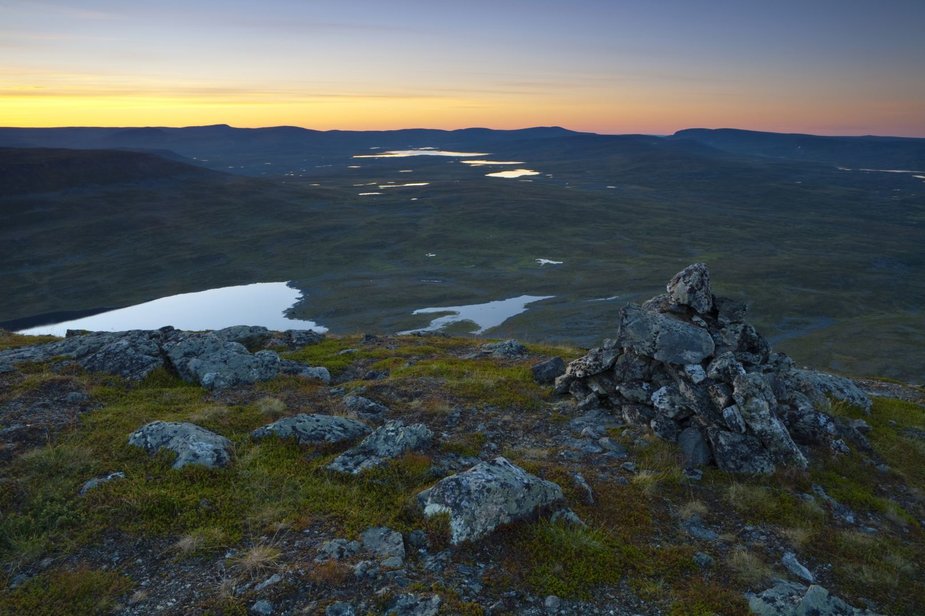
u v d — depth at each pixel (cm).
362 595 845
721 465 1420
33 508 1052
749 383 1512
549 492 1132
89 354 2047
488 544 999
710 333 1772
